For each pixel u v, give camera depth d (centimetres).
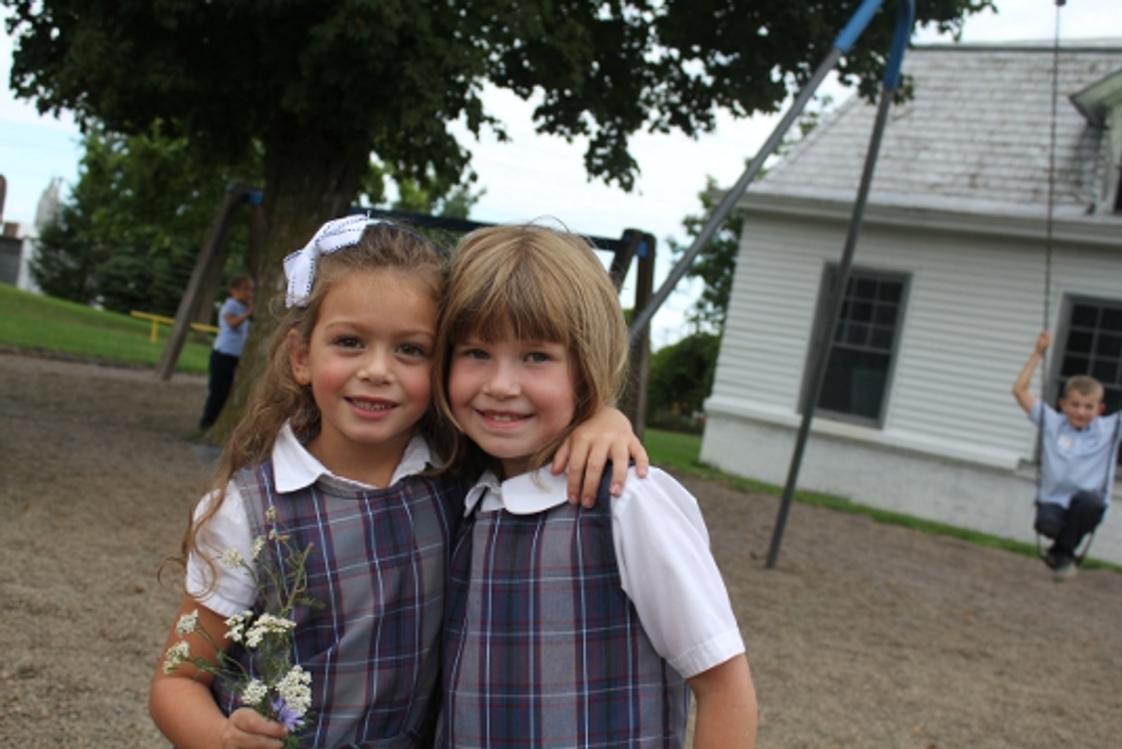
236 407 912
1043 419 789
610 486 164
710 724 162
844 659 555
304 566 166
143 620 441
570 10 866
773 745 411
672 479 170
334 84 747
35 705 340
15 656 378
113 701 354
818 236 1407
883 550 979
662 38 904
